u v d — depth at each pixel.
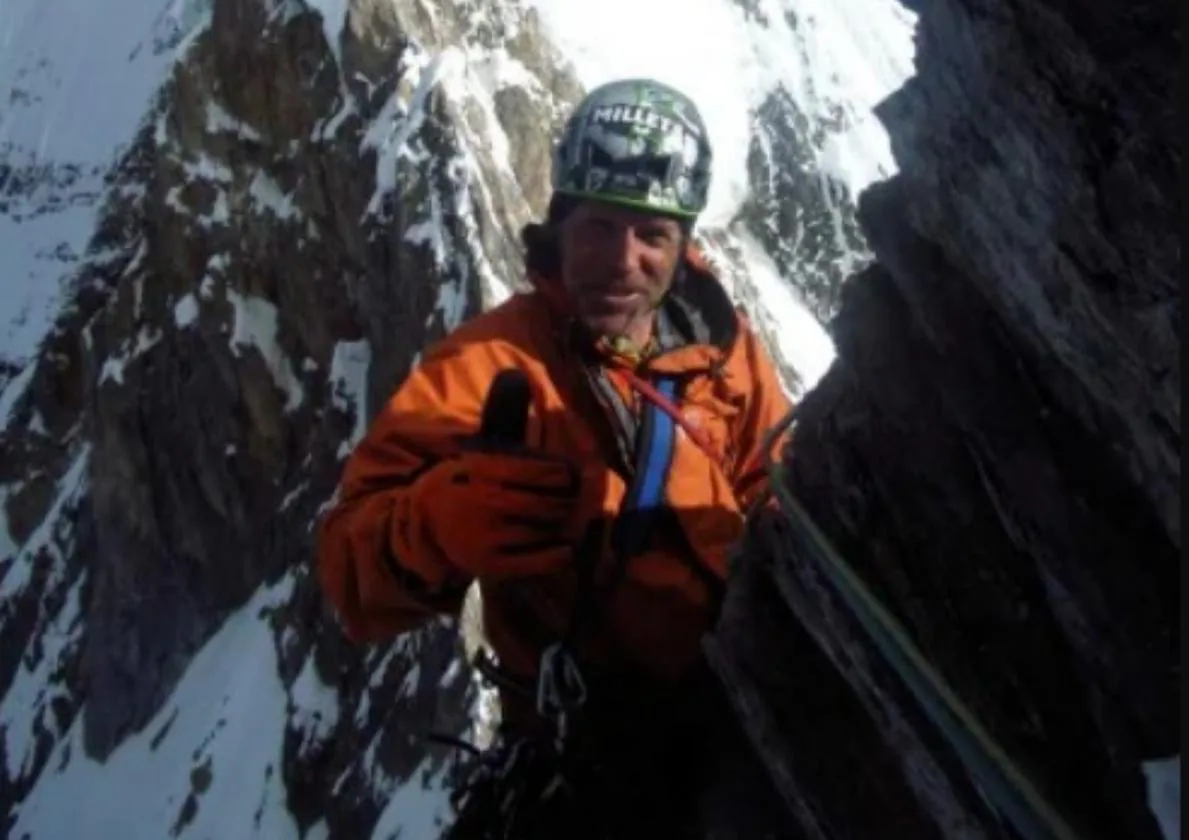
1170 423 2.20
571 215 3.27
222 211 23.94
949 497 2.64
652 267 3.25
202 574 24.50
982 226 2.49
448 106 21.16
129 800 23.91
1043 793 2.40
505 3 22.86
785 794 2.99
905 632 2.59
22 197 30.31
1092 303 2.28
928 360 2.69
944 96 2.54
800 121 24.64
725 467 3.39
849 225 24.12
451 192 20.58
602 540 3.19
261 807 21.33
